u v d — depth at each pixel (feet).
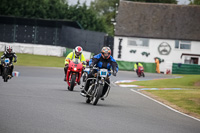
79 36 457.68
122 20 492.95
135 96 140.15
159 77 317.83
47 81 195.72
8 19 470.39
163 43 483.51
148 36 481.05
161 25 492.13
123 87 189.06
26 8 588.91
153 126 73.41
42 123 65.82
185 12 505.66
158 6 510.17
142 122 77.41
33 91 127.13
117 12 501.15
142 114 90.68
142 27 488.44
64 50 460.55
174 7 509.76
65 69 141.08
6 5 577.84
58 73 275.59
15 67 305.12
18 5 586.45
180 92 164.86
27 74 246.47
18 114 73.46
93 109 90.53
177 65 423.23
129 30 484.33
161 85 219.61
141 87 197.47
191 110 111.96
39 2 607.37
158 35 483.10
